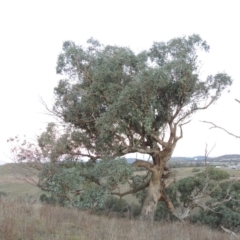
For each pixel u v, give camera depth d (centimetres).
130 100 1797
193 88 1972
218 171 2400
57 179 1900
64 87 2130
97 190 1844
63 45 2091
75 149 2117
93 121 2080
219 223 2252
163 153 2034
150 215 1991
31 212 1183
